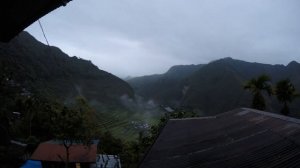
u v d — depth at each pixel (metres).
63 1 4.71
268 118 11.52
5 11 4.94
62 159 32.62
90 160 34.38
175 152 10.72
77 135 32.97
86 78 196.38
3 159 35.62
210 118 16.48
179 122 16.78
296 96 34.34
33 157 34.75
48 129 54.75
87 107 35.59
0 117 45.66
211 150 9.74
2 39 6.11
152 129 36.12
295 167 6.20
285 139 8.16
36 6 4.71
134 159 41.81
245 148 8.70
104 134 60.59
